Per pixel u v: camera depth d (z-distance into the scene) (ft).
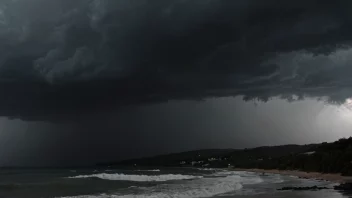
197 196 95.96
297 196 93.50
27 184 152.97
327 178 183.73
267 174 268.00
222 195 98.07
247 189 118.52
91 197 96.27
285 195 96.63
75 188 131.13
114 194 104.01
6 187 137.49
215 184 143.64
